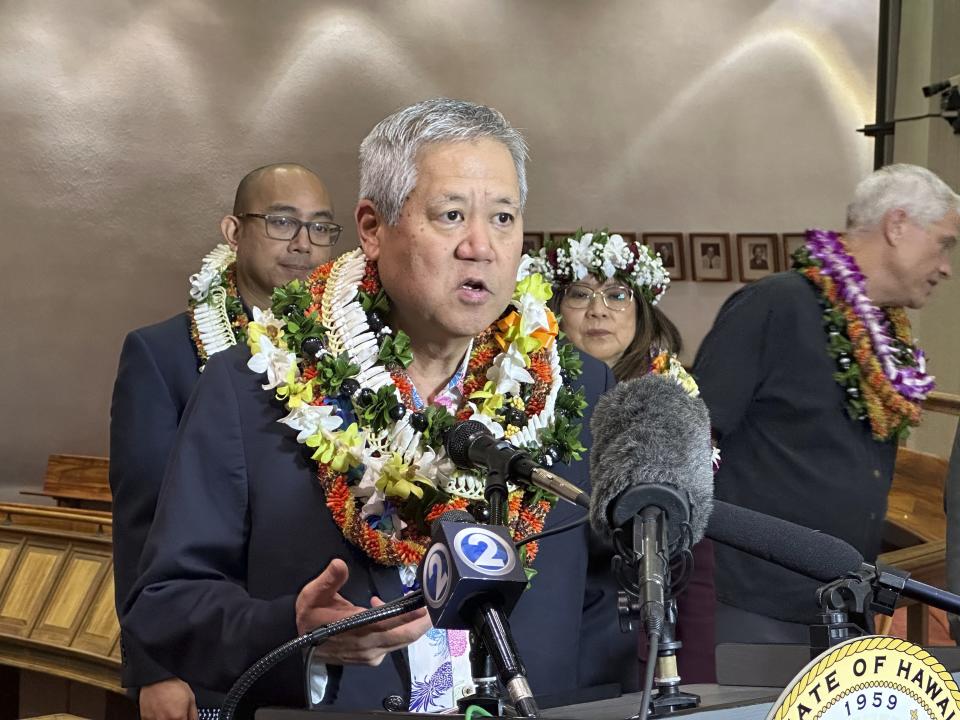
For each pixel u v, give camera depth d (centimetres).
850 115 1148
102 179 1096
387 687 160
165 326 283
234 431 170
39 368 1092
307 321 176
